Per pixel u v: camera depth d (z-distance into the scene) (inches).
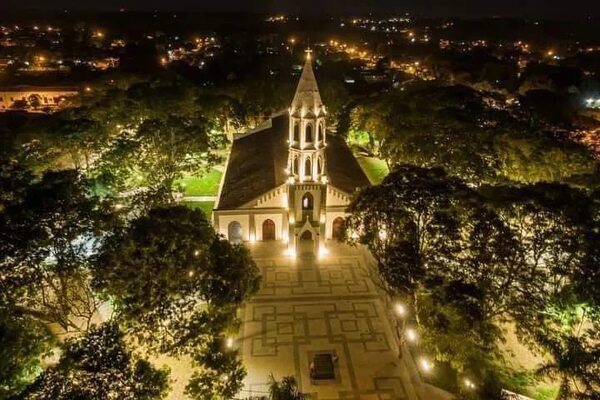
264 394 2034.9
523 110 5561.0
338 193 3147.1
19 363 1603.1
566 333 1930.4
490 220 1946.4
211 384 1701.5
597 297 1772.9
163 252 1824.6
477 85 7775.6
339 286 2815.0
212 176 4325.8
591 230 1907.0
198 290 1886.1
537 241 1942.7
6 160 3029.0
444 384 2105.1
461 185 2214.6
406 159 3376.0
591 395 1489.9
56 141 3548.2
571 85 7372.1
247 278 1980.8
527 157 3097.9
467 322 1818.4
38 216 1967.3
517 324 1927.9
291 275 2918.3
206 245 1984.5
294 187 3002.0
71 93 6875.0
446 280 1952.5
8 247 1812.3
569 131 4921.3
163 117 4379.9
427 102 4650.6
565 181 2755.9
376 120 4350.4
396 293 2239.2
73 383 1459.2
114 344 1587.1
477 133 3417.8
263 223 3221.0
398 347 2330.2
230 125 5423.2
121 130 4387.3
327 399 2026.3
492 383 1843.0
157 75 6619.1
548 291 2089.1
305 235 3120.1
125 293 1768.0
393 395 2049.7
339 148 4170.8
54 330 2322.8
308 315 2559.1
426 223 2069.4
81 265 1985.7
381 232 2185.0
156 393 1514.5
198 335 1793.8
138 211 2869.1
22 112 5684.1
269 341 2365.9
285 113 4527.6
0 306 1736.0
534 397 1989.4
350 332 2434.8
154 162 3592.5
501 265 2000.5
